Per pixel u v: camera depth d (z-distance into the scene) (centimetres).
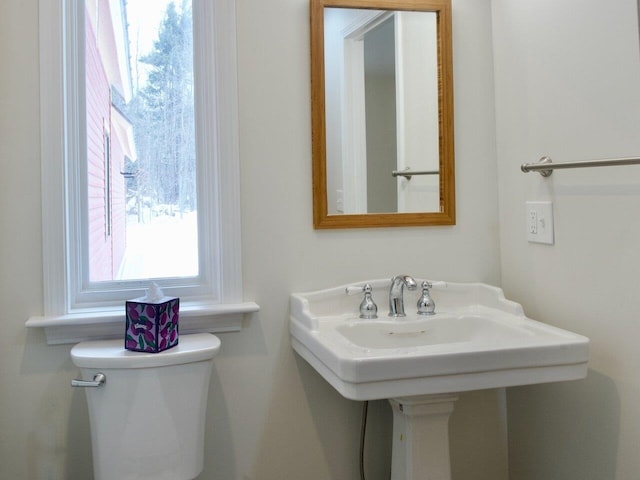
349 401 178
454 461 188
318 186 174
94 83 172
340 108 176
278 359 173
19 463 155
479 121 188
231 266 168
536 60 167
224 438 169
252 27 171
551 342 137
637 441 136
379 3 178
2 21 153
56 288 156
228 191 168
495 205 189
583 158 150
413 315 175
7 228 154
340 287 175
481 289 184
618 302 140
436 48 184
